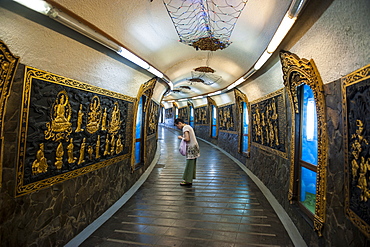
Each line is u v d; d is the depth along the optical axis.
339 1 1.85
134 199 4.73
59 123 2.77
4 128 2.09
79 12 2.55
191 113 18.69
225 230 3.36
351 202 1.81
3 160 2.07
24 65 2.25
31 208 2.38
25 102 2.25
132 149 5.34
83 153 3.33
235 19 3.80
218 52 6.10
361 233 1.66
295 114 3.57
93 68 3.43
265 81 5.03
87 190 3.47
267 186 5.28
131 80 4.85
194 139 5.75
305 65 2.69
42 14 2.14
